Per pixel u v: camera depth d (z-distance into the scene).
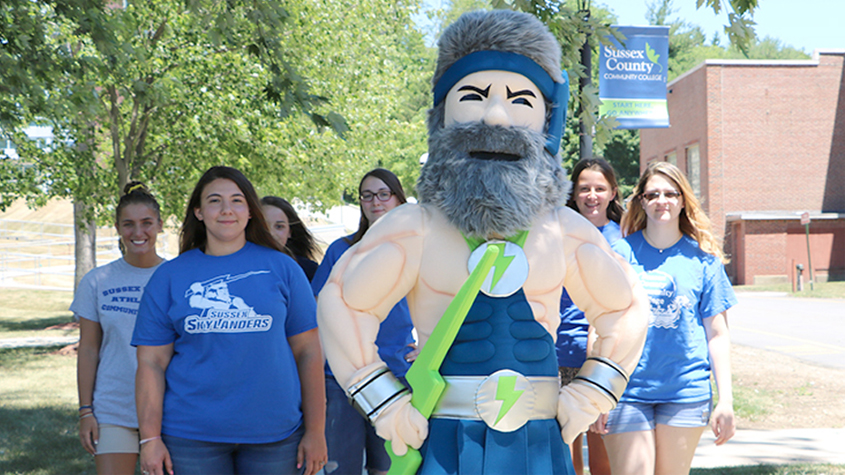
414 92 34.69
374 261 2.38
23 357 12.63
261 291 2.97
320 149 14.66
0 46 6.02
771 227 30.55
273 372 2.93
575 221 2.51
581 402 2.42
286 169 13.67
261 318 2.93
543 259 2.38
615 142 40.53
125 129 13.26
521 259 2.33
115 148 12.57
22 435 6.81
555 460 2.34
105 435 3.56
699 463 5.70
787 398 8.27
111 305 3.63
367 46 16.53
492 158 2.39
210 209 3.03
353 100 15.47
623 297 2.51
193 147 12.46
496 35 2.45
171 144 12.54
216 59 11.78
